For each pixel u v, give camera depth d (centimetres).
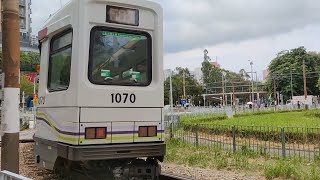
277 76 10094
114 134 663
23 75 6419
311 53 10581
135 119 686
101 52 669
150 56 722
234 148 1305
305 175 880
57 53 749
